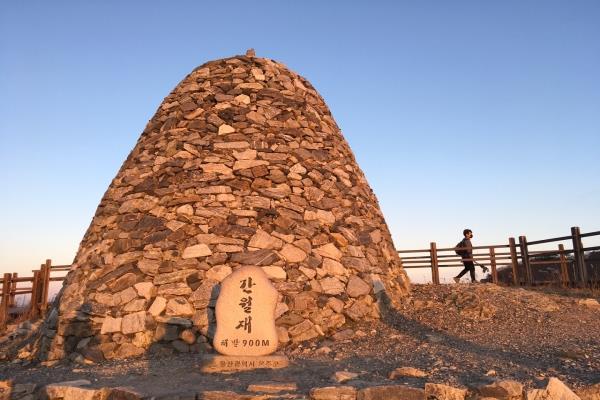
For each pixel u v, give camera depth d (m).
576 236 11.19
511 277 13.70
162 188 8.58
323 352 6.58
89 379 5.47
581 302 9.01
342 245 8.55
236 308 6.01
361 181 10.52
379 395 4.36
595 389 4.42
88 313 7.13
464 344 6.58
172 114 9.85
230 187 8.55
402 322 7.98
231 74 10.39
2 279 12.57
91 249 8.31
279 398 4.36
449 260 12.59
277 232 8.13
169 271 7.48
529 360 5.57
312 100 10.90
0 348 8.69
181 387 4.85
